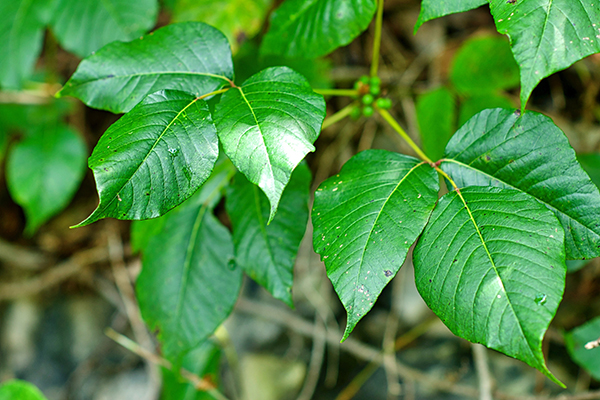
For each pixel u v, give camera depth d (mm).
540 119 528
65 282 1082
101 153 495
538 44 496
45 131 820
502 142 533
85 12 673
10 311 1077
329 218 526
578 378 823
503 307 490
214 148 506
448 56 906
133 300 985
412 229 513
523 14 500
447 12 522
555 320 876
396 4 931
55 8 681
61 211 1090
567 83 903
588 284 860
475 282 498
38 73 866
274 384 932
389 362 846
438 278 506
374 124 936
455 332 498
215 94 554
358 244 512
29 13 689
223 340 880
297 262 941
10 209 1095
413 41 945
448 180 535
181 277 619
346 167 542
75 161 814
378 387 908
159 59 550
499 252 500
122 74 549
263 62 718
